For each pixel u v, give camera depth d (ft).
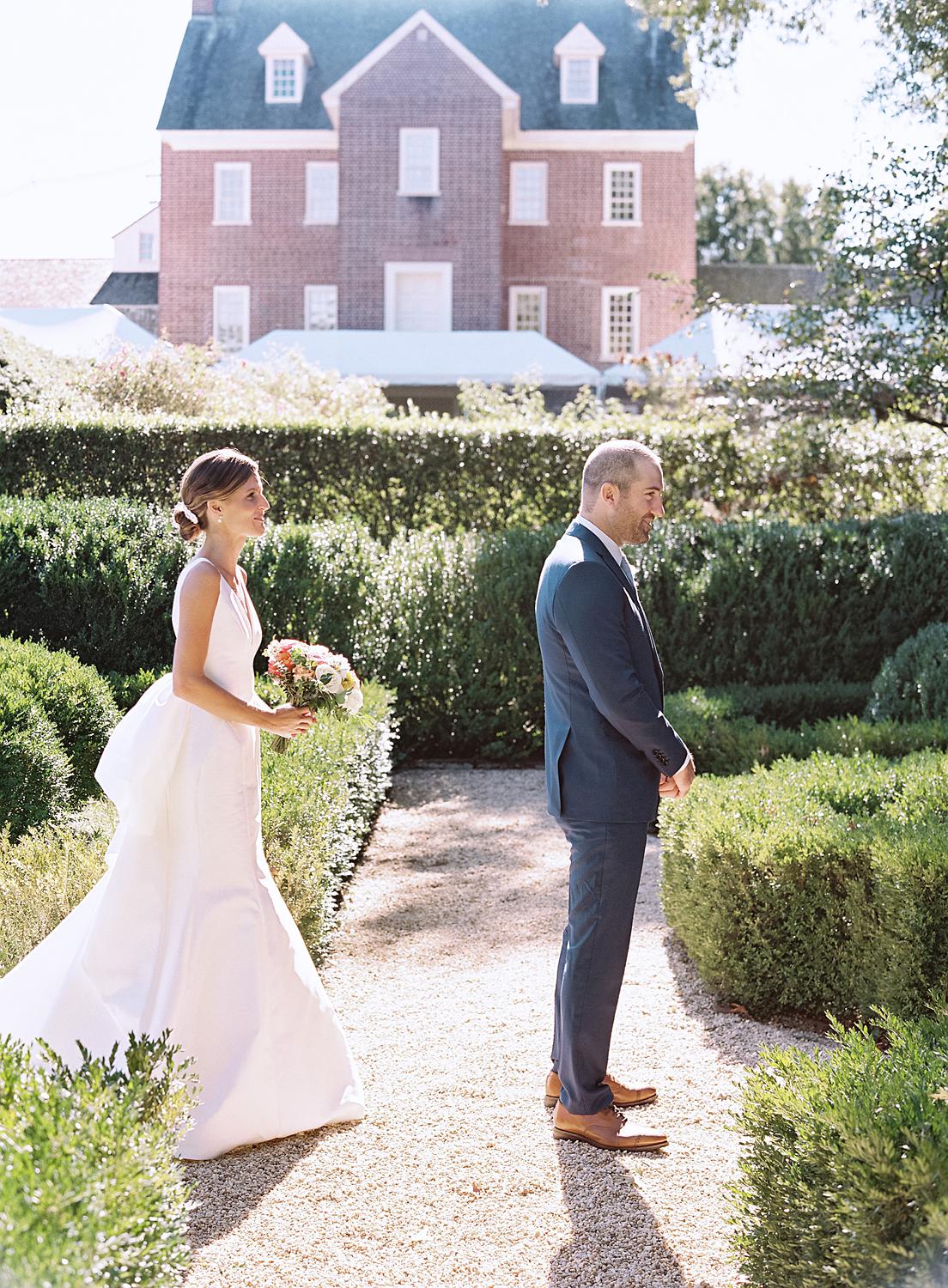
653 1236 9.62
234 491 11.10
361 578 28.22
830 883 14.02
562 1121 11.14
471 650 29.30
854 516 38.50
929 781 15.99
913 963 12.84
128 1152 6.66
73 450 36.81
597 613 10.36
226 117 103.35
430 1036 13.60
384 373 86.38
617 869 10.80
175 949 10.78
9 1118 6.70
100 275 122.21
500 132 99.35
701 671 30.17
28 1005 10.93
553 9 110.83
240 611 11.30
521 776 27.84
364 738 21.03
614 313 104.42
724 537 30.91
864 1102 7.82
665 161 103.60
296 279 103.24
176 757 10.94
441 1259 9.33
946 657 23.44
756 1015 14.24
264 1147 10.99
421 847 21.81
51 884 13.50
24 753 17.95
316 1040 11.48
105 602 25.91
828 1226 7.66
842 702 27.50
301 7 110.93
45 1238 5.61
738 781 17.15
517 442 37.76
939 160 34.63
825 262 37.29
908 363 35.29
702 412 39.73
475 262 99.91
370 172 99.66
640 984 15.26
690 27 38.11
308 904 15.02
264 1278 9.04
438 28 98.63
